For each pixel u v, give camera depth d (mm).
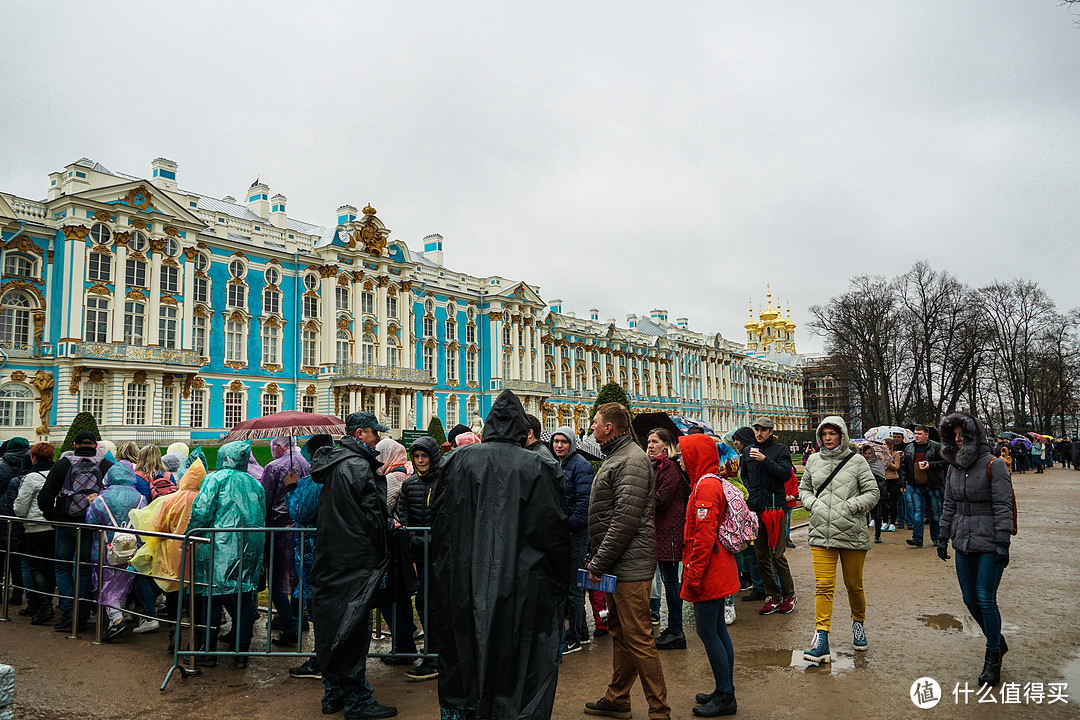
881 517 16125
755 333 148250
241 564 7770
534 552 5242
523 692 4934
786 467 9914
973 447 7270
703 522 6273
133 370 39000
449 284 64312
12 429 35688
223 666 7840
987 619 6977
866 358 61719
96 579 9047
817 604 7801
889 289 61469
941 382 59656
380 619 8477
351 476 6547
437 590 5281
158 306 40688
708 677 7293
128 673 7559
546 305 77062
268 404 46969
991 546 7035
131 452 10305
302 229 56875
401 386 53750
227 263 45281
